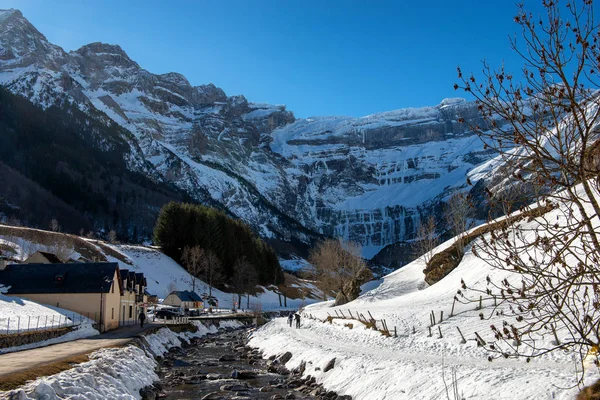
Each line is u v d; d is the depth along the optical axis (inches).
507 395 604.1
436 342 1064.8
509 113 349.7
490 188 376.2
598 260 345.7
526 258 1290.6
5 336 1103.0
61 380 726.5
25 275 1978.3
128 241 7805.1
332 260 3484.3
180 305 3538.4
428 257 2928.2
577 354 688.4
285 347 1584.6
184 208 5162.4
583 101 339.0
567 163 344.8
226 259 5118.1
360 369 1003.3
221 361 1583.4
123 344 1300.4
